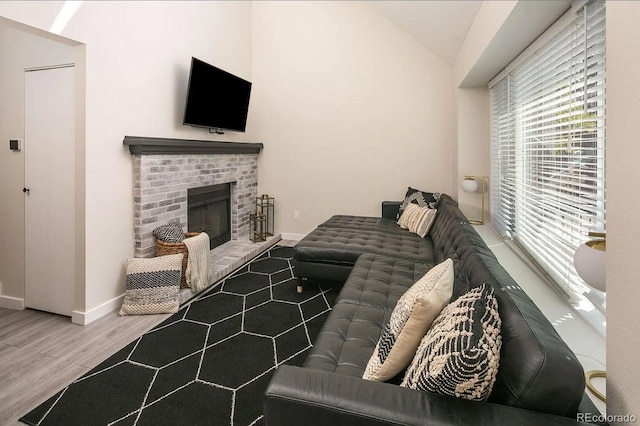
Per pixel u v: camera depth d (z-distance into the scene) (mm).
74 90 2514
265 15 4805
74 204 2605
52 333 2420
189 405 1713
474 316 1035
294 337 2361
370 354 1521
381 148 4535
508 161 3025
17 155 2775
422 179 4430
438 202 3764
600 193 1520
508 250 2682
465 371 896
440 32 3529
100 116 2594
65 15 2289
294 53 4738
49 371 1984
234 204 4531
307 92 4734
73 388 1837
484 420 859
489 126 3758
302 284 3295
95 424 1591
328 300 2963
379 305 1980
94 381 1894
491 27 2275
